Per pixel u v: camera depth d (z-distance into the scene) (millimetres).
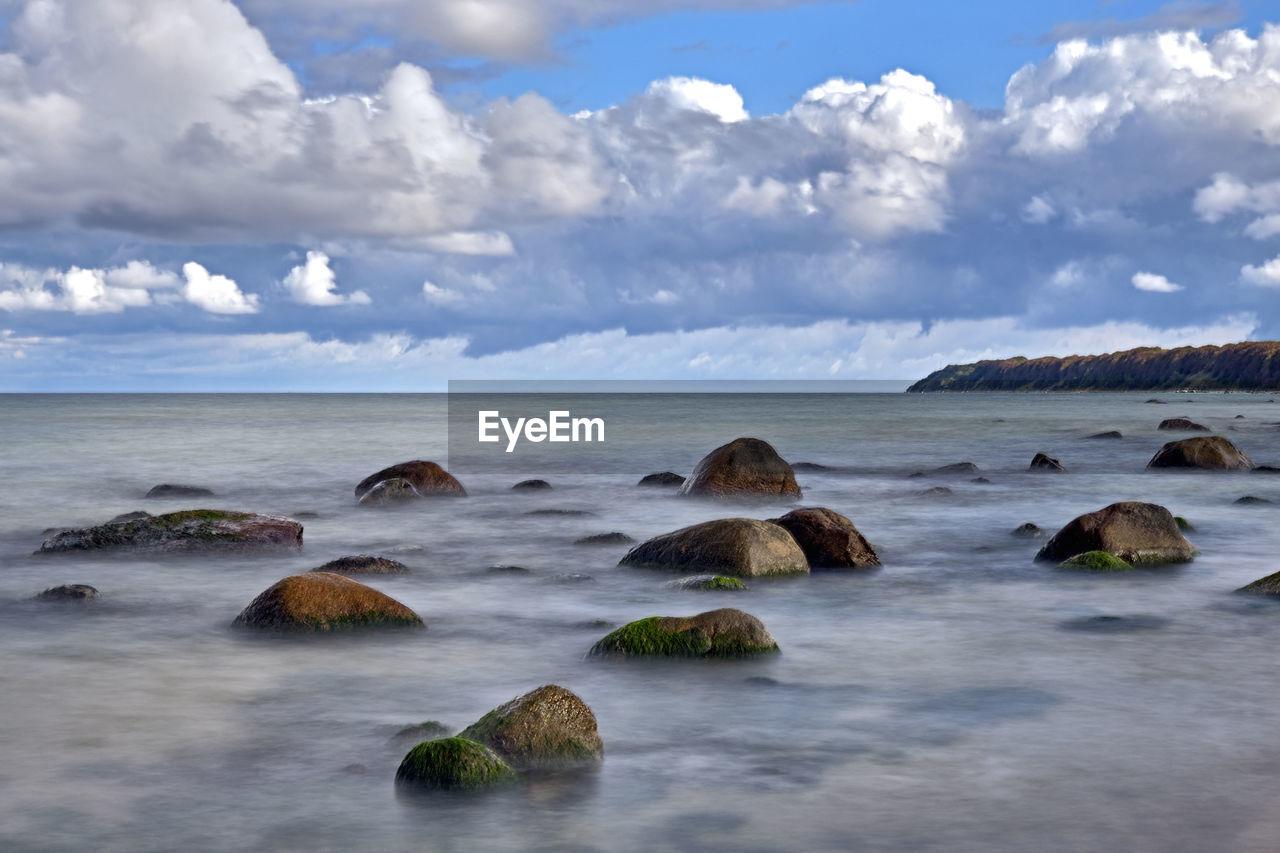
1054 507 26875
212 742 8438
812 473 37875
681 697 9656
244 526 18891
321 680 10273
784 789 7453
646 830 6770
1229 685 10180
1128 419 91125
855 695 9766
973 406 144625
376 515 25188
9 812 7051
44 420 93688
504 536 21547
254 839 6637
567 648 11570
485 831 6750
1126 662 11078
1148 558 17234
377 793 7367
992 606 14047
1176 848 6523
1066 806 7160
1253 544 19969
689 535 16562
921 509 26453
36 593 14789
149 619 13117
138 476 37031
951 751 8242
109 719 9047
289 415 112375
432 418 102500
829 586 15477
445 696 9727
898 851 6477
